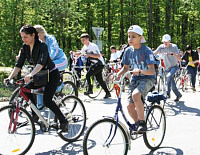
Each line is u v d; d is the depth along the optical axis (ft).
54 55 21.72
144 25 124.06
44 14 94.99
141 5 120.98
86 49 32.37
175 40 125.59
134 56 16.19
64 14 104.01
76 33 114.42
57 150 16.74
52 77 16.30
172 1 130.93
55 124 16.83
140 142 18.39
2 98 31.12
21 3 76.95
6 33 75.72
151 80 15.92
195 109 28.37
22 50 16.30
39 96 16.84
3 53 75.00
